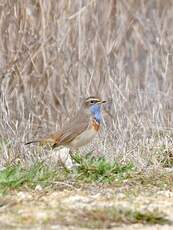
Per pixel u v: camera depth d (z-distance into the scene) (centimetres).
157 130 1424
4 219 885
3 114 1450
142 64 1734
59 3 1540
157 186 1088
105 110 1522
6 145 1312
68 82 1535
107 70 1565
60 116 1505
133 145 1314
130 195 1026
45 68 1511
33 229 840
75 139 1261
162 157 1258
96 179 1125
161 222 892
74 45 1555
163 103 1558
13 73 1501
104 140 1362
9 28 1489
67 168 1156
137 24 1733
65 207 944
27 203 970
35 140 1343
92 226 863
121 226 873
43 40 1507
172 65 1642
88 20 1582
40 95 1514
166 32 1723
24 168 1153
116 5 1645
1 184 1059
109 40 1612
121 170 1163
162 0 1812
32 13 1506
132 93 1579
